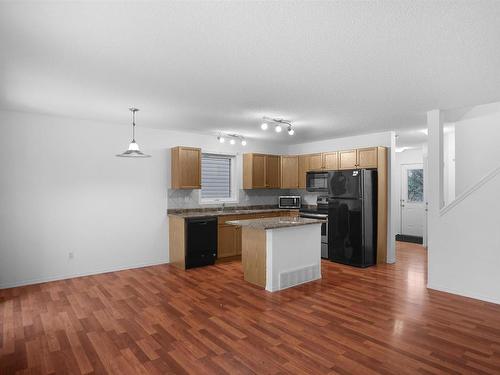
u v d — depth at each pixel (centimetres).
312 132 591
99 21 199
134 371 233
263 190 732
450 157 662
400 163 892
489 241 378
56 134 468
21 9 184
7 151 433
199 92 348
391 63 267
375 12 188
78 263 486
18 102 388
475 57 254
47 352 260
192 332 295
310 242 468
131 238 536
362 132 589
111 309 352
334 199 585
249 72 289
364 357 251
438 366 238
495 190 374
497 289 371
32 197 451
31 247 450
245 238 462
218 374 229
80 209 488
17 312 343
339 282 457
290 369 235
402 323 314
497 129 450
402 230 894
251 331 297
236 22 200
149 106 406
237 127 547
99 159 505
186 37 221
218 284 446
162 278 475
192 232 539
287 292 411
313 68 279
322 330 299
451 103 391
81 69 280
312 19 197
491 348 264
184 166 559
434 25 203
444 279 414
